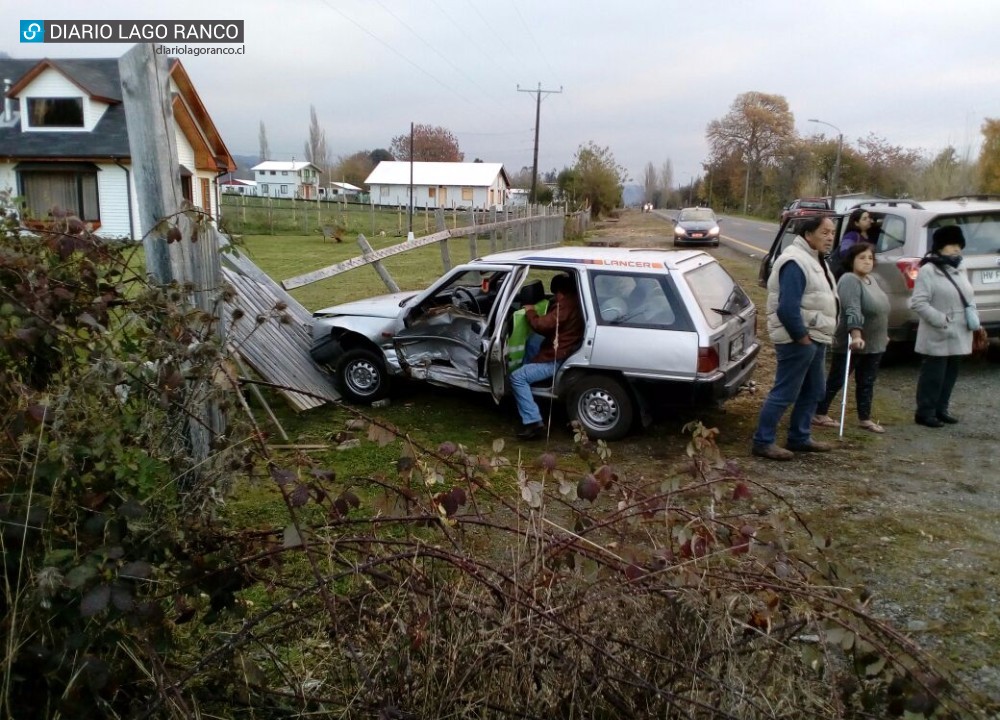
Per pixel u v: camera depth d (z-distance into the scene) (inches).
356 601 103.6
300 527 100.0
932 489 221.0
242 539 107.3
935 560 177.9
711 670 97.7
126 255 153.4
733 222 2282.2
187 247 171.8
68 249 121.1
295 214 1721.2
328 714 101.8
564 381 262.2
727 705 95.5
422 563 102.0
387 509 108.0
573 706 93.9
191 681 104.6
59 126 1201.4
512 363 267.1
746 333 279.3
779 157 3560.5
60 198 1187.9
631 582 98.5
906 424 283.6
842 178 2630.4
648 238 1376.7
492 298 306.3
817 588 101.0
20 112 1203.2
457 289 305.9
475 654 96.1
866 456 249.6
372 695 96.0
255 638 101.7
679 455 249.0
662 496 111.7
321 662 107.1
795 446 252.7
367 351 295.7
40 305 112.1
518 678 95.0
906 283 339.9
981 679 133.9
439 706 94.1
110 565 95.1
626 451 252.4
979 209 343.0
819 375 246.4
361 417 115.5
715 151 4084.6
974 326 268.4
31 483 96.1
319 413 287.0
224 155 1444.4
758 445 248.1
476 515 111.0
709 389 247.6
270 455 108.9
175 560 106.6
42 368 121.3
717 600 98.8
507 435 269.1
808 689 98.9
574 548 103.8
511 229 802.8
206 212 145.7
